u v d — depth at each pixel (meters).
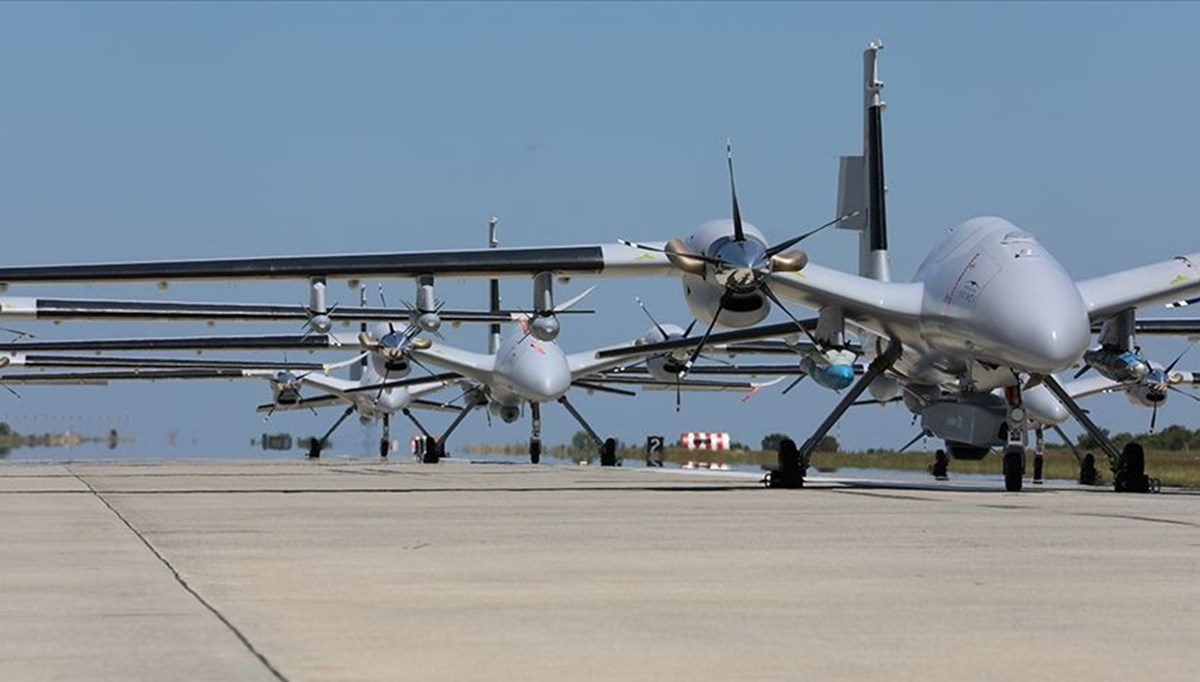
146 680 9.85
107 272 41.62
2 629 12.12
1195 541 20.67
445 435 85.19
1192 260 41.19
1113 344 40.34
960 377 41.00
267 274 41.66
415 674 10.14
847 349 41.00
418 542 20.47
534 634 11.95
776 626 12.38
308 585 15.25
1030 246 37.78
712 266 39.31
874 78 49.84
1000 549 19.38
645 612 13.25
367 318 80.19
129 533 22.19
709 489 39.44
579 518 25.78
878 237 49.38
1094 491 41.09
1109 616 12.95
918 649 11.19
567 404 82.88
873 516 26.25
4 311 67.56
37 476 52.41
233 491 37.44
